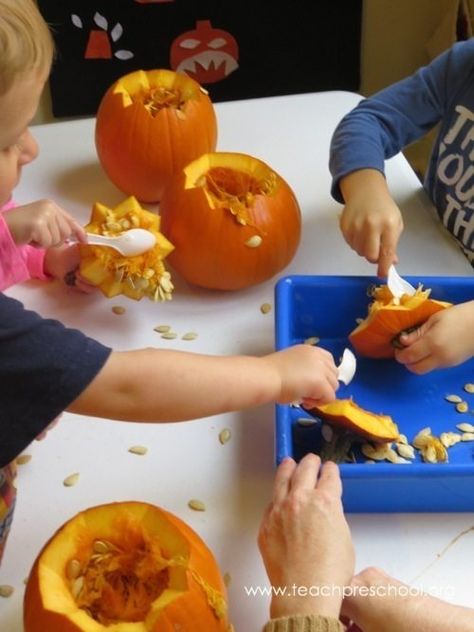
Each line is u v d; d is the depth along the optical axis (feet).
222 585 1.86
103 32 5.07
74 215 3.16
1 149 1.97
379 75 5.90
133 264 2.65
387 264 2.73
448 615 1.88
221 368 2.01
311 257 3.03
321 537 1.90
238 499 2.23
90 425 2.39
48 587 1.73
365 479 2.10
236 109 3.75
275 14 5.20
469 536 2.16
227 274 2.77
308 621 1.74
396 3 5.52
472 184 3.24
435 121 3.50
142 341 2.67
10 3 1.81
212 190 2.86
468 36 5.41
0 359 1.74
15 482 2.24
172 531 1.84
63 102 5.31
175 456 2.32
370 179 3.02
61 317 2.75
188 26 5.15
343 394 2.57
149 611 1.71
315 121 3.69
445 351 2.49
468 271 2.98
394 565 2.09
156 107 3.16
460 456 2.37
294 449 2.36
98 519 1.86
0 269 2.65
